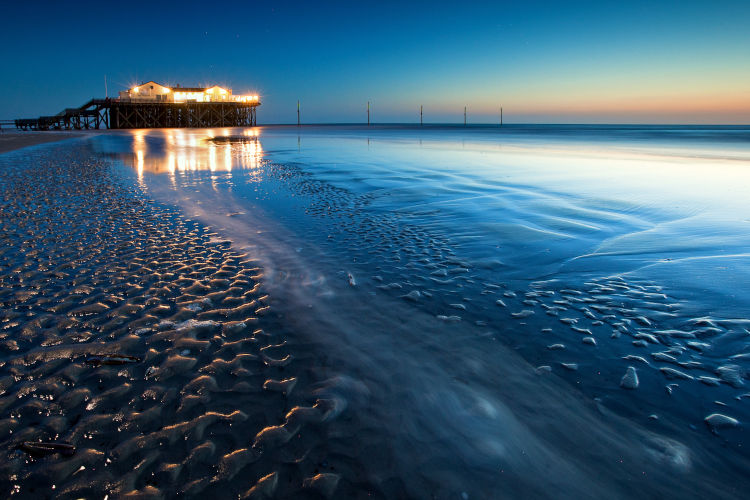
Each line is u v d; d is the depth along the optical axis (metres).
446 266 5.18
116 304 3.98
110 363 3.01
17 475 2.06
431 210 8.33
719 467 2.20
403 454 2.25
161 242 6.07
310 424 2.45
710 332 3.47
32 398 2.62
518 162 17.27
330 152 23.34
